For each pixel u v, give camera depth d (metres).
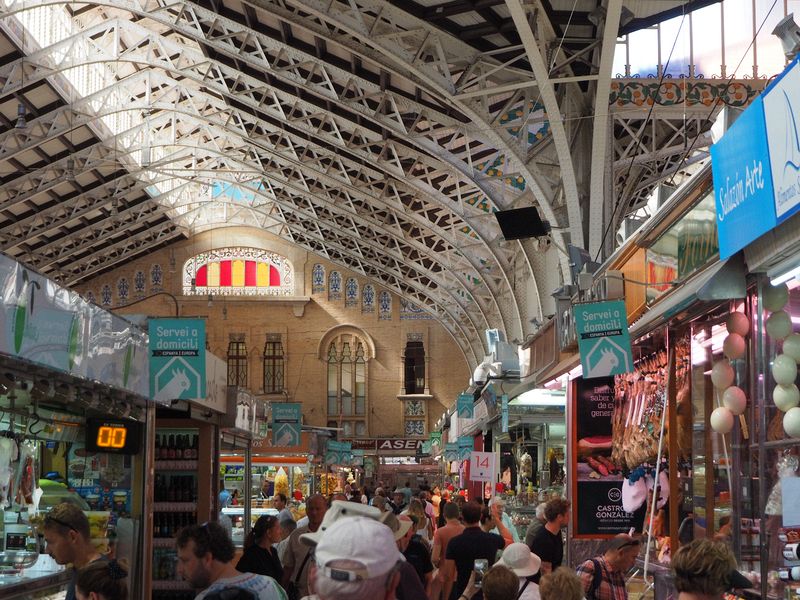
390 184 35.03
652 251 9.80
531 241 27.81
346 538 2.46
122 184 43.41
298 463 27.11
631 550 6.44
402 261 45.19
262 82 29.19
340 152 35.22
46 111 34.03
